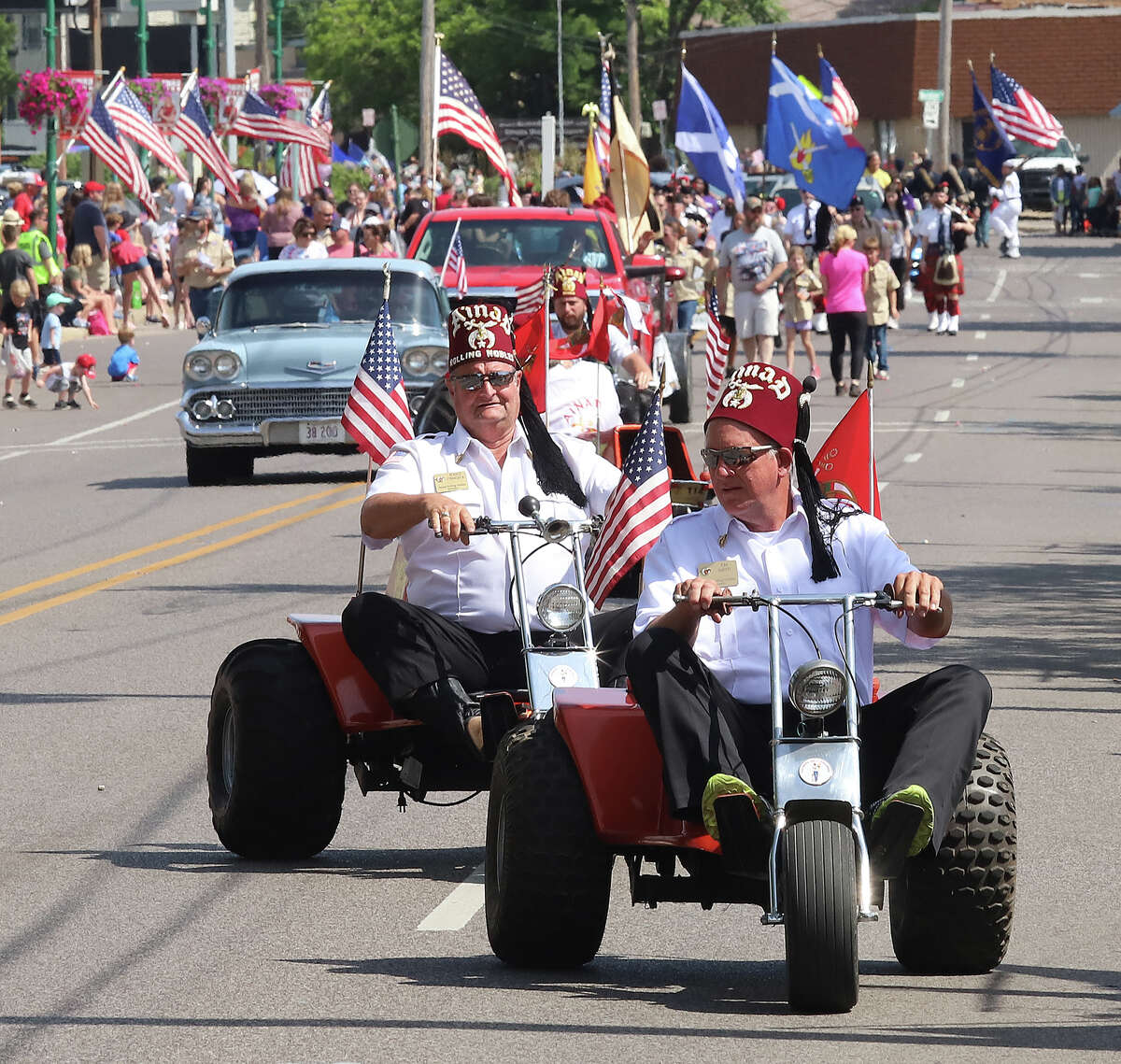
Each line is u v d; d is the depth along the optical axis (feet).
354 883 65.31
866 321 234.58
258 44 622.54
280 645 69.36
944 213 322.55
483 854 69.46
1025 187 637.30
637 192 212.64
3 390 261.65
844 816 49.67
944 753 50.29
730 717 52.06
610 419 94.17
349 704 65.62
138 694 94.89
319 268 178.81
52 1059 47.83
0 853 68.95
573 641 63.46
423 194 317.22
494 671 64.90
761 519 54.34
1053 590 119.85
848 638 51.13
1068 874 65.00
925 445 195.21
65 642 108.58
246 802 67.10
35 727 88.53
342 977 54.75
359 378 72.79
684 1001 52.37
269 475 185.68
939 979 54.54
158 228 357.20
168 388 262.88
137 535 148.15
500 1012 51.42
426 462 66.23
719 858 53.42
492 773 59.21
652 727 51.49
